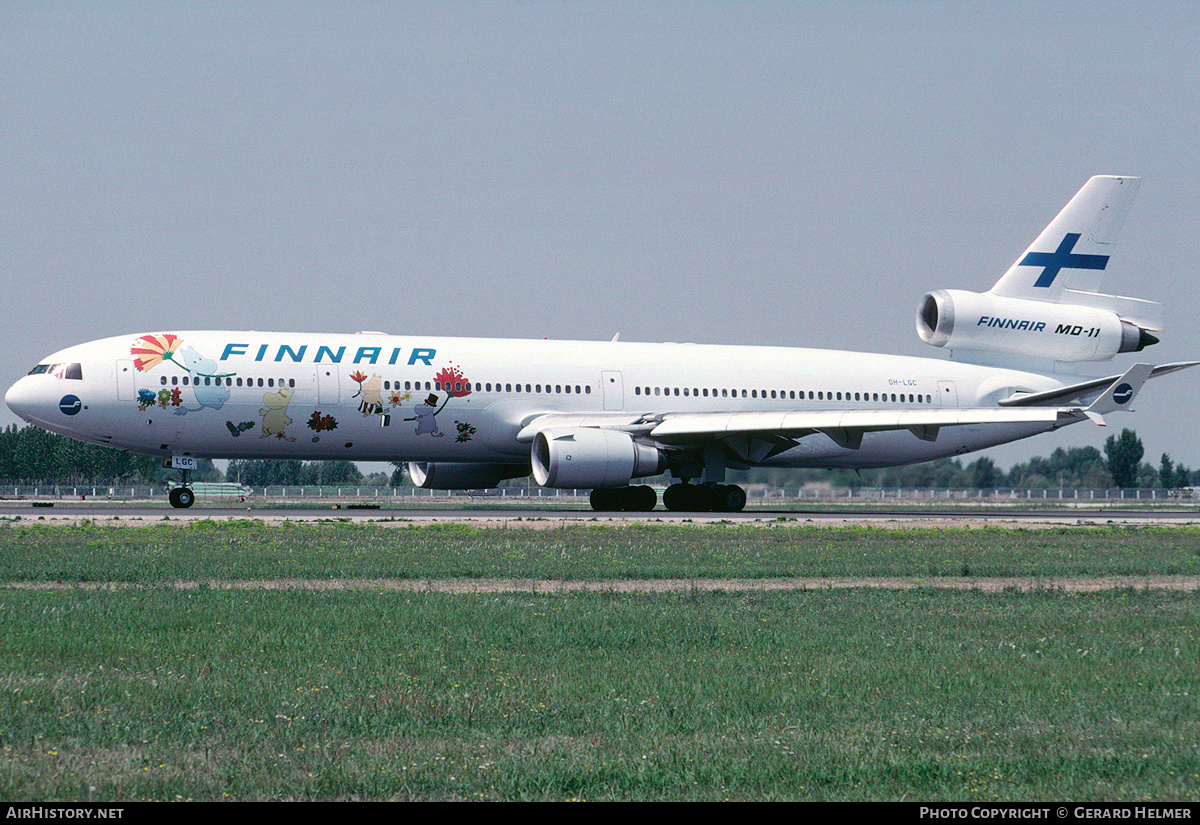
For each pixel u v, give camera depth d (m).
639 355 188.62
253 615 66.38
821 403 195.62
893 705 47.66
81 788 36.03
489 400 175.50
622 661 55.50
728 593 80.06
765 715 46.00
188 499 172.75
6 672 50.62
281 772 38.09
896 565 100.31
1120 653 58.94
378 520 149.75
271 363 166.00
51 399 157.88
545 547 111.38
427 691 49.00
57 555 97.94
